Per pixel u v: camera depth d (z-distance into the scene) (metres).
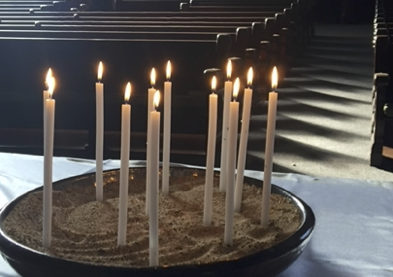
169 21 4.10
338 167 3.42
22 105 3.43
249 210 0.99
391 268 0.94
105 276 0.63
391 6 5.70
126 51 3.06
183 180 1.18
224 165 1.10
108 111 3.35
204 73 2.85
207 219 0.93
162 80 3.07
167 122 1.09
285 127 4.24
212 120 0.93
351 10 10.40
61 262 0.65
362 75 6.09
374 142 3.41
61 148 3.56
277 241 0.83
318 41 8.20
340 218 1.17
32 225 0.88
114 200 1.05
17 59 3.19
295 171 3.36
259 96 4.59
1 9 5.38
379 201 1.27
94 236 0.87
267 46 4.26
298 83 5.68
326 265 0.95
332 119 4.47
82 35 3.37
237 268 0.66
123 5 6.31
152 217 0.73
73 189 1.07
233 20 4.22
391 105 3.38
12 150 3.52
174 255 0.78
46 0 6.44
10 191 1.35
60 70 3.18
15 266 0.70
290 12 5.38
